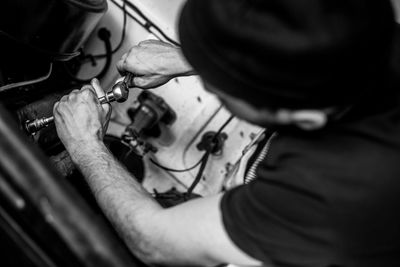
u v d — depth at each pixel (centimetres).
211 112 134
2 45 95
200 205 71
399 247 63
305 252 62
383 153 60
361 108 61
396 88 62
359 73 52
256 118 61
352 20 50
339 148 61
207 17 53
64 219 52
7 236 56
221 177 136
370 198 59
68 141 88
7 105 89
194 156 137
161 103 129
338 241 60
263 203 63
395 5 114
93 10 95
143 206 77
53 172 54
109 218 78
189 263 72
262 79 52
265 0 51
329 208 59
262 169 67
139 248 75
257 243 63
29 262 58
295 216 61
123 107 132
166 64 96
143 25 129
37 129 91
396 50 65
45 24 92
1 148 51
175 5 128
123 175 83
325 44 49
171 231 71
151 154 135
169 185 138
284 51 50
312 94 53
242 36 51
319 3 50
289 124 61
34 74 105
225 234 66
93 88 95
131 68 98
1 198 53
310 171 61
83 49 127
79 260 54
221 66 53
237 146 137
